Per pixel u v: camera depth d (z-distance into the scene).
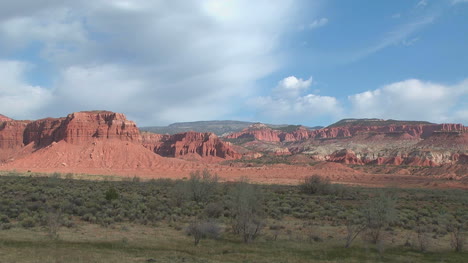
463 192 87.19
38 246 22.02
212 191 56.84
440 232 31.73
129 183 85.00
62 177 103.06
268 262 20.88
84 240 24.45
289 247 24.97
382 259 22.52
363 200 58.66
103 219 32.81
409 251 24.81
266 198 54.81
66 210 37.12
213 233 27.20
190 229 27.39
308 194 69.38
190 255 21.91
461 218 41.88
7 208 36.03
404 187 112.38
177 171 166.62
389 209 31.67
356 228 32.00
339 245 26.09
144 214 37.12
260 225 28.20
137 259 20.12
